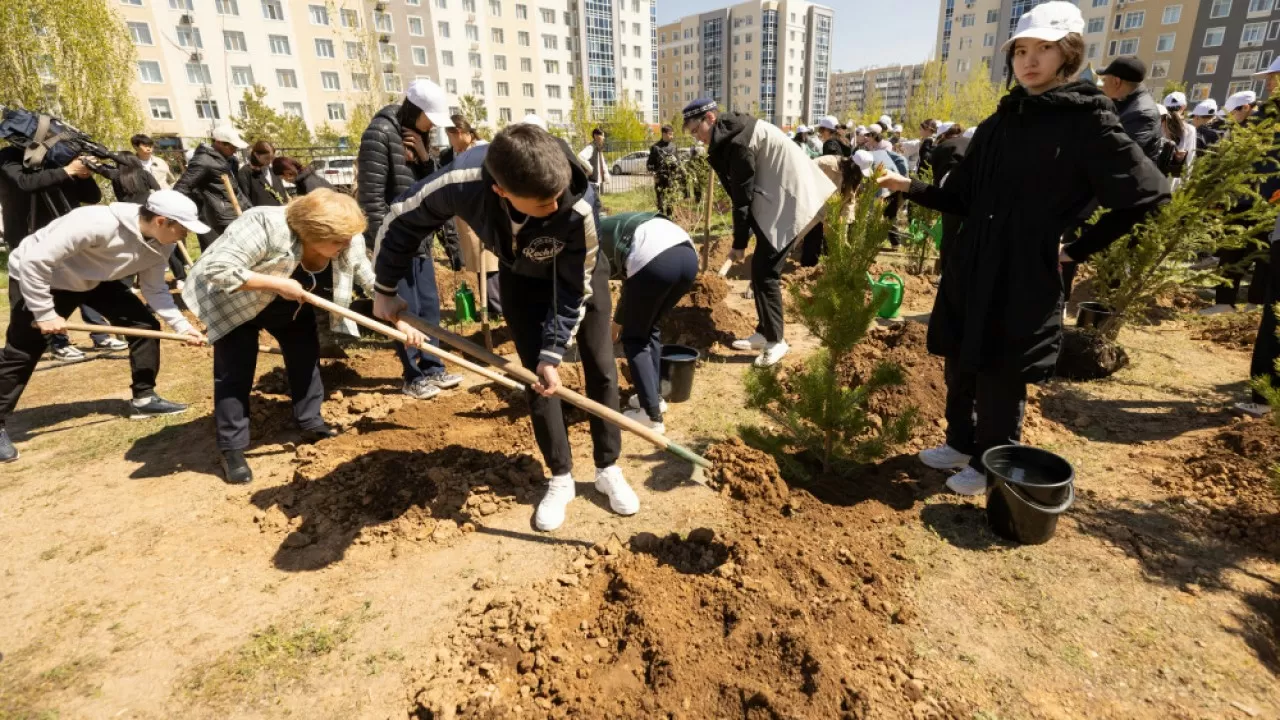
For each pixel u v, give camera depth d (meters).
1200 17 48.12
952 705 2.03
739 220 4.84
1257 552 2.70
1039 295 2.67
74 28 14.54
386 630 2.49
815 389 3.10
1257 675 2.13
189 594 2.71
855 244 2.97
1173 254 4.55
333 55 42.16
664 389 4.36
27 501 3.41
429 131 4.45
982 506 3.10
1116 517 2.97
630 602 2.45
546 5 54.59
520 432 3.98
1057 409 4.06
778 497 3.18
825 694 1.97
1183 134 7.31
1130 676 2.14
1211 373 4.57
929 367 4.32
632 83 66.62
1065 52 2.46
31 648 2.44
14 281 3.67
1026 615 2.42
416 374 4.58
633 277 3.51
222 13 37.25
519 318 2.91
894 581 2.59
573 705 2.06
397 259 2.79
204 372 5.32
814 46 89.75
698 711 2.01
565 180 2.10
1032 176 2.58
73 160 4.82
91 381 5.15
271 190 7.26
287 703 2.19
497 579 2.74
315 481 3.46
